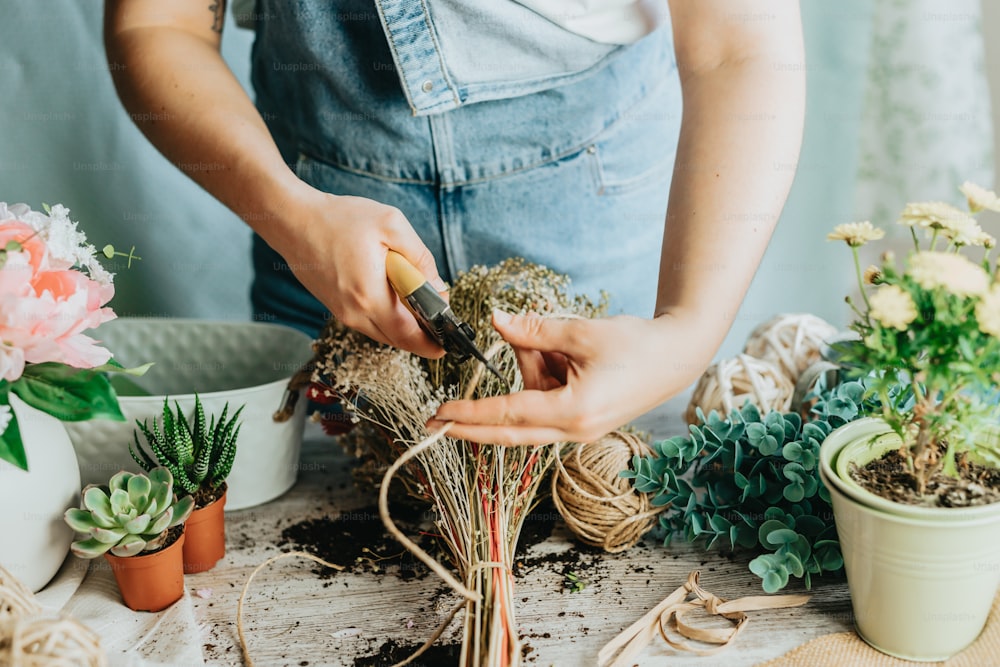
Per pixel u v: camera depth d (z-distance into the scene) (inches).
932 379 21.6
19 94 58.8
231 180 29.4
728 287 25.9
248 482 34.5
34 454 27.2
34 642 20.3
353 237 26.1
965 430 22.1
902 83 52.7
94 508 27.4
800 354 35.9
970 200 23.5
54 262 25.2
